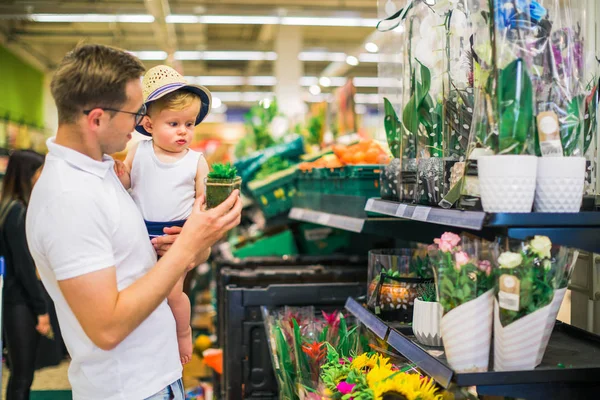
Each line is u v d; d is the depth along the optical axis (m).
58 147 1.67
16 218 4.04
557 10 1.78
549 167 1.57
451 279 1.62
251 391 3.40
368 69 18.31
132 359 1.75
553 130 1.62
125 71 1.65
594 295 2.25
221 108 24.22
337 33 15.06
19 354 4.11
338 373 1.97
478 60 1.74
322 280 3.60
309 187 4.14
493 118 1.62
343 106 5.39
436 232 2.55
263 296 3.40
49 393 5.03
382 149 3.38
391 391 1.74
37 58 15.22
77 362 1.74
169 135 2.13
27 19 11.41
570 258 1.62
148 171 2.15
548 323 1.60
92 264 1.58
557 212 1.56
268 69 18.36
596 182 2.19
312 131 6.11
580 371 1.57
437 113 2.10
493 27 1.65
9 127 13.18
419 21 2.20
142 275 1.79
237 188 1.85
